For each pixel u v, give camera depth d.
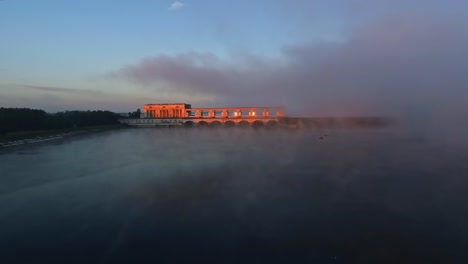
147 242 23.20
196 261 20.58
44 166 51.22
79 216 28.42
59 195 34.84
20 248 22.73
